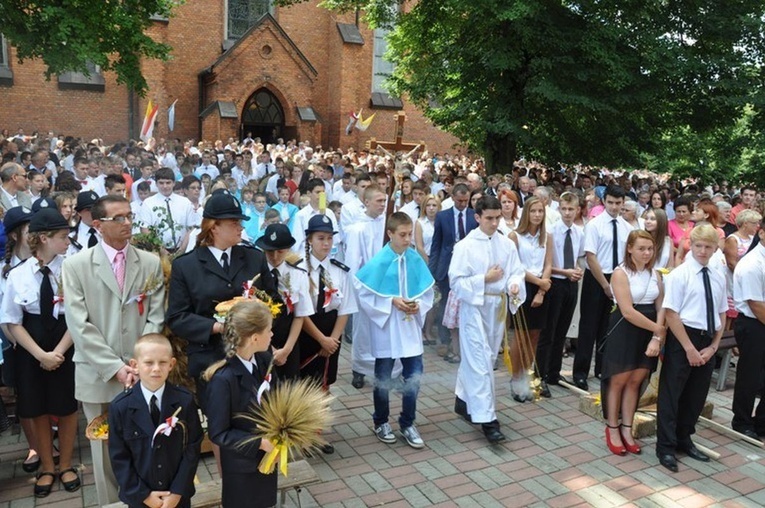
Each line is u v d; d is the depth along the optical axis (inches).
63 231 185.0
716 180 916.0
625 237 287.1
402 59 748.6
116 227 168.9
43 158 441.7
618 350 225.5
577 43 575.8
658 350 216.8
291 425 141.9
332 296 221.9
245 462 143.9
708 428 254.1
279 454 140.6
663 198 486.3
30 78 954.7
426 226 345.4
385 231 299.9
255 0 1117.1
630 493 200.1
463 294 230.2
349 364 312.3
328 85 1168.8
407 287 222.2
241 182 622.2
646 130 697.0
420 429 242.4
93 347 166.6
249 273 175.3
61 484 191.2
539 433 241.4
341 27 1129.4
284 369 209.6
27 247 196.4
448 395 277.7
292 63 1074.1
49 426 189.2
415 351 222.2
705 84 622.2
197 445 145.2
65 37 474.6
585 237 289.0
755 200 440.1
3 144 594.9
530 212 265.3
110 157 450.6
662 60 596.1
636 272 224.7
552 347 292.5
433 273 322.3
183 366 182.1
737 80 618.5
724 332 297.9
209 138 1025.5
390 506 187.8
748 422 246.8
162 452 138.1
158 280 177.9
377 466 211.6
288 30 1130.0
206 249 171.6
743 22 617.9
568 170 789.2
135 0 550.3
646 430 241.1
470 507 188.5
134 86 581.6
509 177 494.3
